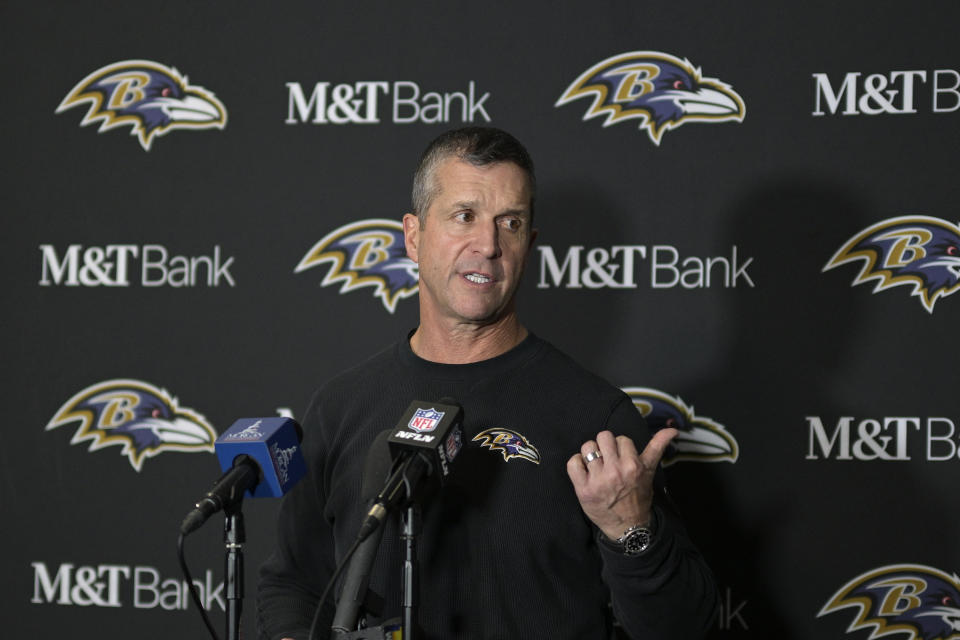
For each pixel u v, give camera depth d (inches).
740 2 363.9
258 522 373.7
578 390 251.9
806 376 353.4
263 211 384.5
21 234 390.6
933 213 350.0
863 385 350.3
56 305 389.7
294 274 381.4
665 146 366.0
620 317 365.1
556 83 372.8
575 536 239.3
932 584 343.0
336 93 383.9
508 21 376.8
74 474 384.2
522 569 234.5
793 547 350.3
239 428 224.7
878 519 346.9
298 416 377.7
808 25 359.9
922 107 352.8
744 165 360.8
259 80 387.5
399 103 380.5
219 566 377.1
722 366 358.0
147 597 378.6
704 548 354.6
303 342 379.6
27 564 382.9
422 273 258.1
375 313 377.7
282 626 249.6
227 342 382.3
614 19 370.9
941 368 346.6
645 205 365.7
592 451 208.7
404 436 195.5
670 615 218.8
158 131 390.3
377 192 379.9
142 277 387.5
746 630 350.9
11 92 393.7
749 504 353.4
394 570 239.0
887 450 347.9
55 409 386.9
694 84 365.1
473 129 255.9
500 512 237.1
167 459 381.4
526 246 252.2
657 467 226.7
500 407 247.9
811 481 351.3
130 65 392.5
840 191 354.9
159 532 379.6
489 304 244.5
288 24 387.9
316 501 264.7
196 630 375.6
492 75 376.8
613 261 366.3
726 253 360.5
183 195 388.2
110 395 385.4
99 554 380.8
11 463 386.6
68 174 391.9
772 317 356.2
